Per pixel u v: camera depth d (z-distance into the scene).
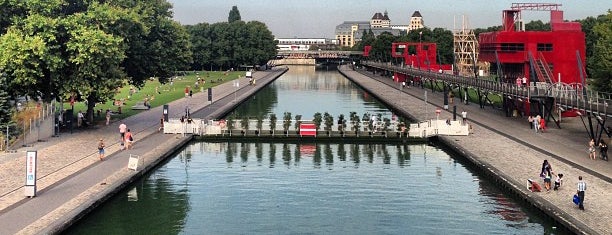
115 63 78.12
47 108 75.31
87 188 49.78
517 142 73.56
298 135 81.69
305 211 48.78
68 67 77.06
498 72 104.19
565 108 77.81
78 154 64.38
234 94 145.75
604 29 97.88
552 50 100.94
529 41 101.31
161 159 65.62
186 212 48.28
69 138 74.94
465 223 45.53
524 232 43.38
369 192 54.75
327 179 59.94
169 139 76.81
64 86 75.50
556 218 42.69
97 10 77.81
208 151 75.19
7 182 51.28
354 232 43.59
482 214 47.72
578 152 65.69
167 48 97.12
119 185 51.56
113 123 89.56
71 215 42.19
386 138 81.06
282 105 131.12
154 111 106.75
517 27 121.12
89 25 77.38
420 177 60.66
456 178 60.00
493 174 56.62
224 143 81.31
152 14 93.88
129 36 84.50
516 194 50.66
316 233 43.34
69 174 54.81
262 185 57.34
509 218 46.62
